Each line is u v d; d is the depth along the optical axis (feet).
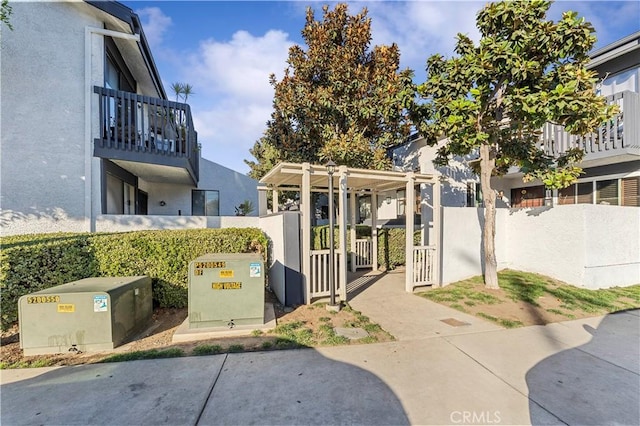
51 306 11.87
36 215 21.74
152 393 9.26
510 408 8.61
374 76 32.12
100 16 24.39
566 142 27.02
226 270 14.20
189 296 13.89
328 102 30.12
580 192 30.37
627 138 23.06
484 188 22.61
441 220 24.31
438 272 23.70
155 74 35.04
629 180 26.48
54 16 22.65
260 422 7.99
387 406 8.67
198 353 12.04
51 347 11.84
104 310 12.18
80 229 22.97
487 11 18.72
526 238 26.13
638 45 25.99
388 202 46.42
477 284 23.48
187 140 28.35
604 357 11.87
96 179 23.76
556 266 23.66
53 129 22.41
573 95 15.88
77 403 8.73
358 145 29.45
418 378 10.22
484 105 19.49
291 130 36.96
